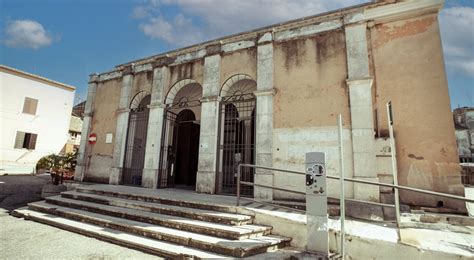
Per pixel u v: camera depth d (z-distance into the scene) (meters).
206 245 3.92
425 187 5.61
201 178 7.77
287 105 7.08
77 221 5.61
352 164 6.07
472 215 5.25
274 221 4.67
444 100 5.77
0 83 17.58
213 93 8.28
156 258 3.83
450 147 5.57
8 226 5.46
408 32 6.31
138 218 5.22
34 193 9.55
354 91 6.31
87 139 11.13
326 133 6.48
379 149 6.00
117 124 10.23
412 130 5.91
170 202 5.90
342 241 3.62
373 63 6.48
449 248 3.46
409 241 3.71
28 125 18.77
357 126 6.11
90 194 7.23
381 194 5.75
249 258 3.62
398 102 6.12
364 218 5.09
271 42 7.55
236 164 8.66
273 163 6.92
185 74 9.24
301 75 7.07
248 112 9.37
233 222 4.56
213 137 7.91
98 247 4.24
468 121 24.78
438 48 5.99
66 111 21.23
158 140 9.10
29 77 19.05
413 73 6.11
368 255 3.82
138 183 9.56
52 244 4.36
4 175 15.84
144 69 10.29
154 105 9.41
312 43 7.11
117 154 9.85
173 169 9.84
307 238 3.95
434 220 4.89
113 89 11.09
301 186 6.52
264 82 7.43
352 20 6.66
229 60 8.36
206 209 5.44
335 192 6.12
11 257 3.75
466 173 15.09
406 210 5.38
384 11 6.46
